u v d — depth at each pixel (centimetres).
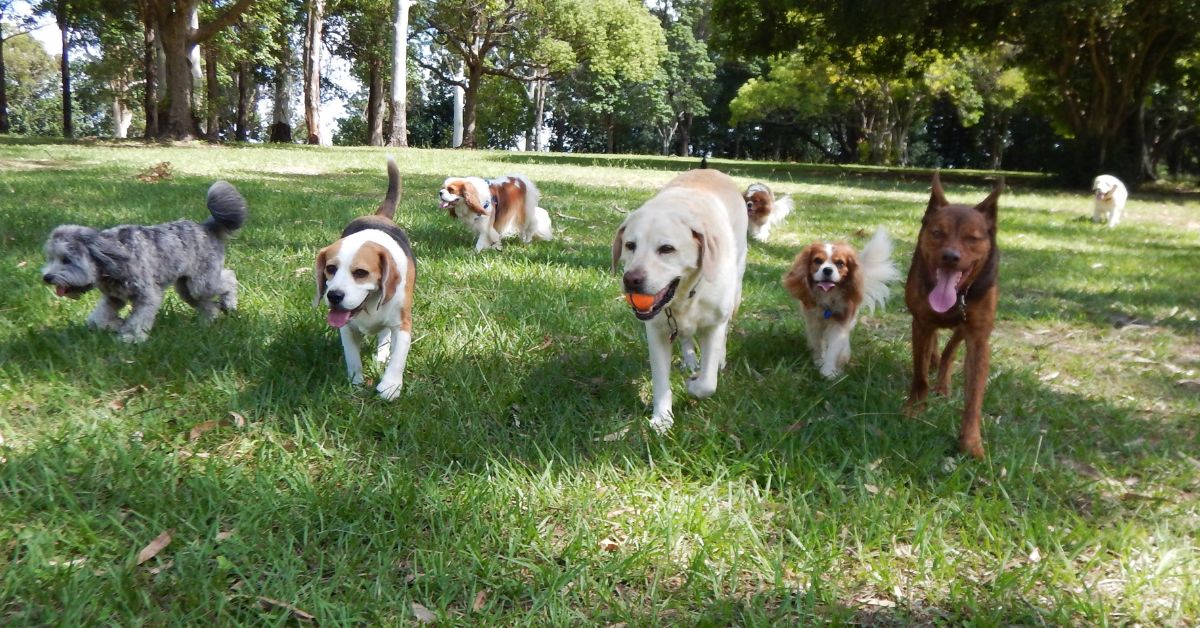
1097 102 2325
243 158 1980
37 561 248
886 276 509
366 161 2094
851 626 243
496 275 658
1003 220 1278
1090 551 288
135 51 3778
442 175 1641
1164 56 2262
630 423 372
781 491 313
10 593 233
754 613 242
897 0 2073
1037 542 286
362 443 345
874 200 1571
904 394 438
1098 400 440
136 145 2455
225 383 386
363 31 4172
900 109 4881
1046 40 2139
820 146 6331
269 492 292
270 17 3334
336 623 226
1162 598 259
